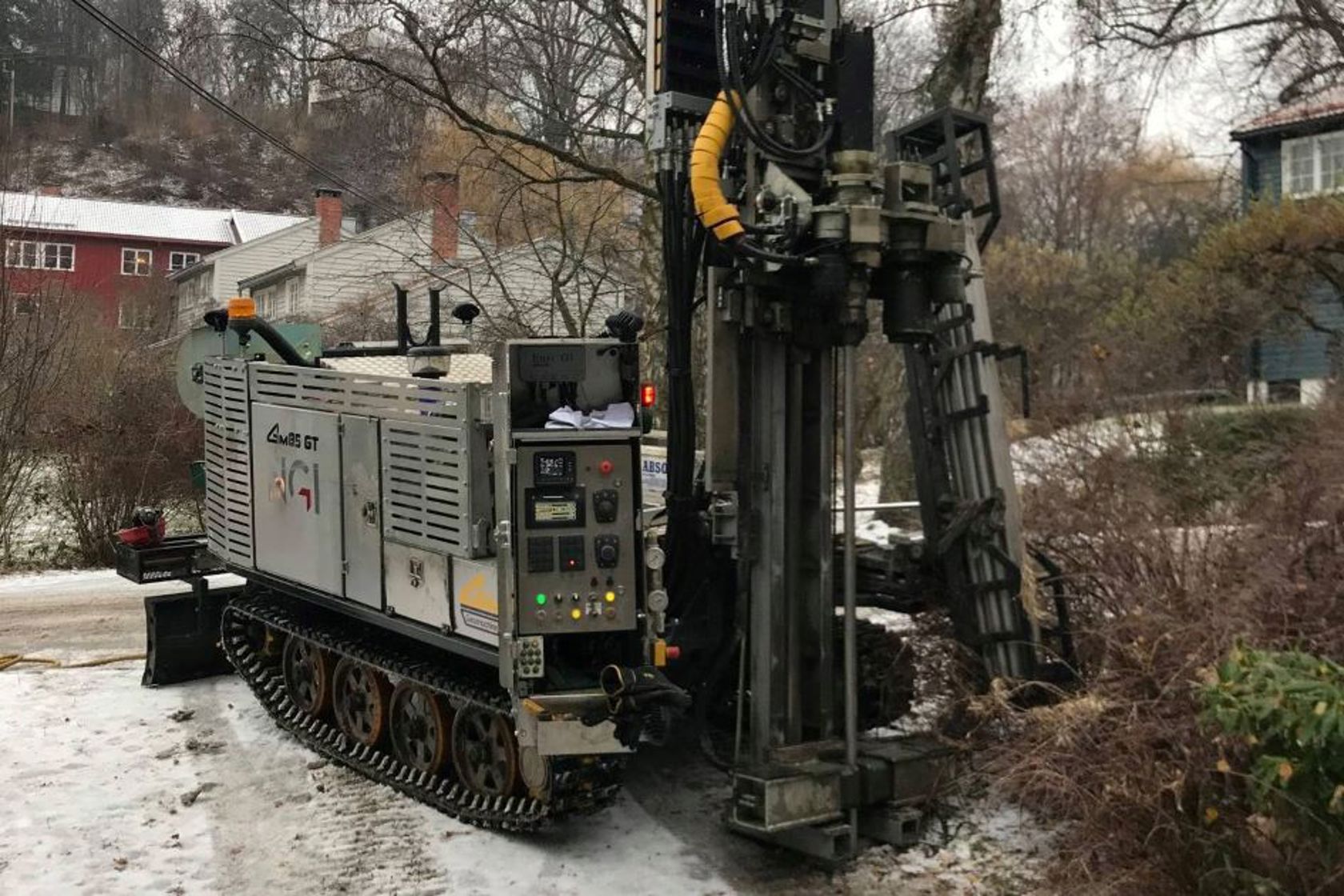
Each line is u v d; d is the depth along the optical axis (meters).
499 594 4.91
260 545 6.99
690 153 5.19
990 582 5.62
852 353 4.98
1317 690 3.44
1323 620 4.71
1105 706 4.60
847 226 4.72
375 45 12.28
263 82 13.70
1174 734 4.41
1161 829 4.36
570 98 13.70
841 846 5.03
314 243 37.19
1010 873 4.85
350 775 6.49
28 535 16.02
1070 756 4.67
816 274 4.77
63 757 6.85
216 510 7.59
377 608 5.90
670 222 5.23
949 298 5.11
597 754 4.87
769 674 5.20
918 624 6.06
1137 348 13.56
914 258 4.96
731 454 5.27
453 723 5.93
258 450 6.97
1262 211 15.01
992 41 11.55
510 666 4.86
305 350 7.73
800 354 5.28
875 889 4.83
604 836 5.52
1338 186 17.97
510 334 14.63
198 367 7.91
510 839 5.50
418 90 12.23
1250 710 3.55
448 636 5.44
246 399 7.06
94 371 16.83
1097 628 5.30
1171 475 7.57
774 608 5.21
